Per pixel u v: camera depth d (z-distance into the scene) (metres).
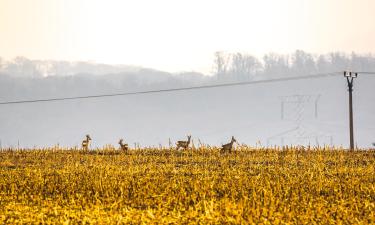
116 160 151.00
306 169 130.38
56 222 81.00
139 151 168.50
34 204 93.56
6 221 80.88
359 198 95.62
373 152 163.00
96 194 99.31
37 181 111.50
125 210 86.38
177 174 123.19
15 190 105.31
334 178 115.88
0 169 134.12
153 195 96.69
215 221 79.75
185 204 93.38
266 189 100.62
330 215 84.50
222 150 161.50
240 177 113.06
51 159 154.25
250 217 80.94
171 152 164.62
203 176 118.31
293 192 99.94
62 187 107.62
